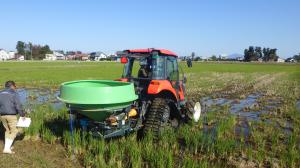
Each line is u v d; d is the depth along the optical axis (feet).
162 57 30.68
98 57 511.40
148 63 30.58
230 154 26.11
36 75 118.42
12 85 26.43
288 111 47.83
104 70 158.10
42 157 24.52
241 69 209.15
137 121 28.32
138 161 22.67
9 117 25.61
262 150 26.43
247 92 76.59
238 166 23.88
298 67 264.31
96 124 26.37
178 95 33.60
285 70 204.44
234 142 28.32
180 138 30.73
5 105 25.45
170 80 32.45
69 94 25.05
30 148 26.71
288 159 24.58
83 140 26.40
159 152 24.12
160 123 28.40
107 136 26.21
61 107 45.21
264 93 74.95
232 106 54.29
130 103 26.20
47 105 47.16
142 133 28.89
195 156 25.88
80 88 24.59
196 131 31.91
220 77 127.13
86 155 24.35
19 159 24.11
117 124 26.09
